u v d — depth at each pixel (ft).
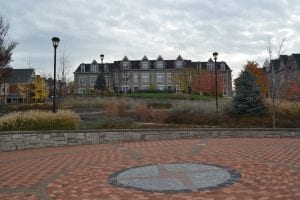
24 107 102.78
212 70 222.89
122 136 60.70
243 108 75.10
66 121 59.47
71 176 29.71
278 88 87.66
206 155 39.75
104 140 59.57
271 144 49.85
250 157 37.52
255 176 27.55
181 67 256.11
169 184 25.82
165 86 264.11
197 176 28.25
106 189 24.85
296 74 154.20
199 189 24.04
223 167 31.78
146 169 31.96
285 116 72.64
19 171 33.01
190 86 201.05
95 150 48.32
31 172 32.30
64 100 115.03
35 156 43.80
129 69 266.16
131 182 26.86
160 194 23.09
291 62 176.96
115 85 263.70
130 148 49.29
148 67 266.98
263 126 68.18
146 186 25.41
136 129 61.57
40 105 108.06
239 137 62.54
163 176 28.66
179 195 22.68
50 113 59.82
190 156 39.29
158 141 58.90
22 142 53.16
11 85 237.45
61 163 37.14
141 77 266.16
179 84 222.07
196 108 81.05
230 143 52.16
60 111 62.39
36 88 190.80
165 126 67.87
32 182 27.89
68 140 57.06
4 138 51.37
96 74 270.05
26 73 244.42
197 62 269.64
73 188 25.43
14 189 25.63
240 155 39.19
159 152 43.65
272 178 26.71
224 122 71.92
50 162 38.19
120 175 29.55
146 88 264.31
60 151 48.49
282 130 62.49
